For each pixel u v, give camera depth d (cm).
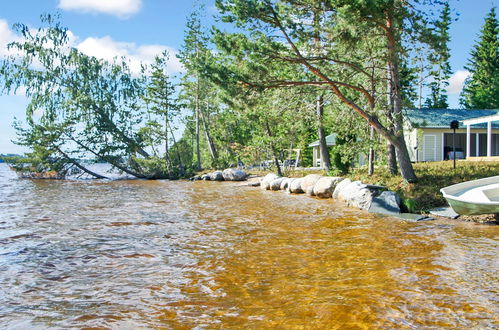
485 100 5541
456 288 502
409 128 1698
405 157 1522
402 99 1725
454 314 419
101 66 3794
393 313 423
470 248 724
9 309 447
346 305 448
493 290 493
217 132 4050
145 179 3719
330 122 2236
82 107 3672
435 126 2800
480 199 1136
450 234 861
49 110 3584
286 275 569
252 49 1404
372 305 446
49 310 444
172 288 517
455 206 1038
